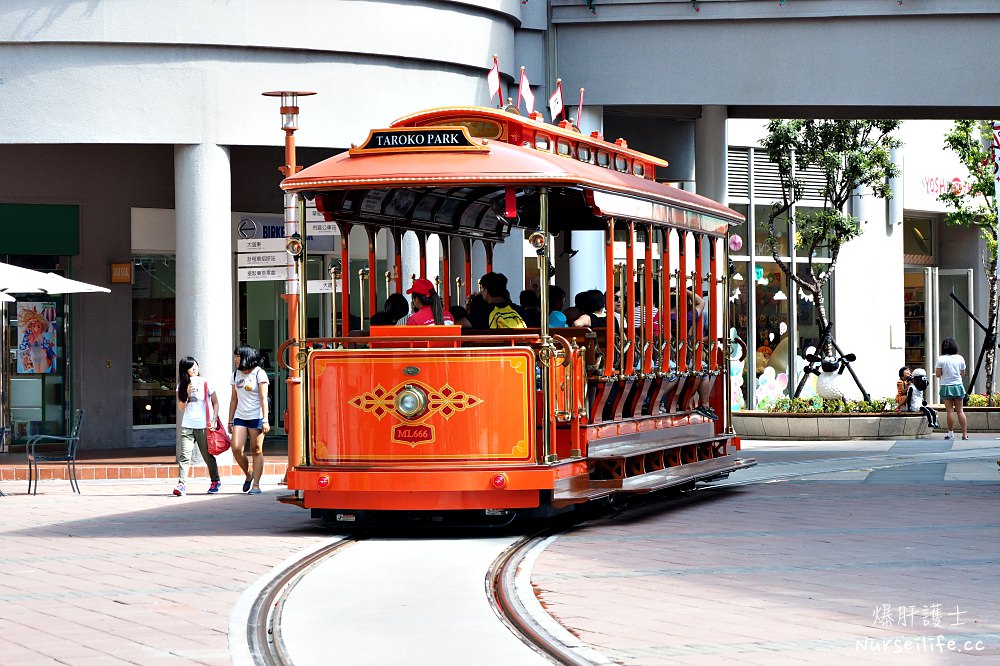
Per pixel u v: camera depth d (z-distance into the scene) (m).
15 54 27.09
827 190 40.09
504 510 17.97
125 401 33.50
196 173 27.42
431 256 25.88
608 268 19.05
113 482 26.94
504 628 11.95
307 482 18.16
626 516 20.45
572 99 32.00
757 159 43.94
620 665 10.38
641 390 20.88
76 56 27.09
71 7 26.95
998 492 22.89
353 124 28.38
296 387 21.67
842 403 37.69
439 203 21.17
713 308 24.45
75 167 32.81
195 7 27.28
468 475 17.75
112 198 33.22
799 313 44.94
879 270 47.03
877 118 34.88
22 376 32.66
